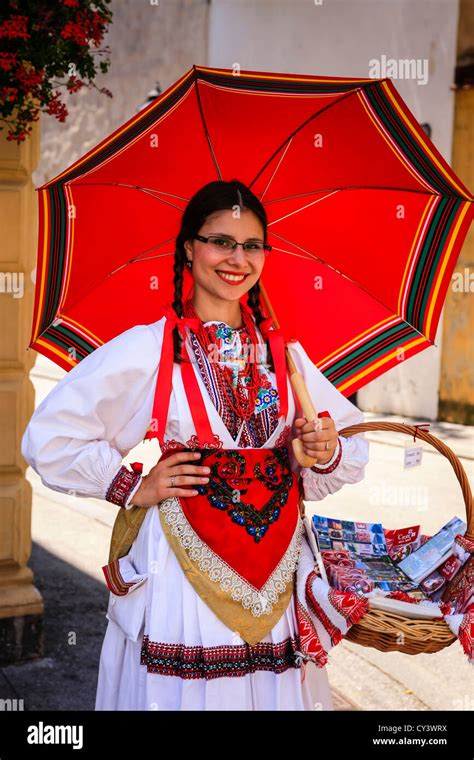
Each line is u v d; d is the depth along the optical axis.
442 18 8.47
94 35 3.30
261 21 10.28
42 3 3.13
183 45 11.30
